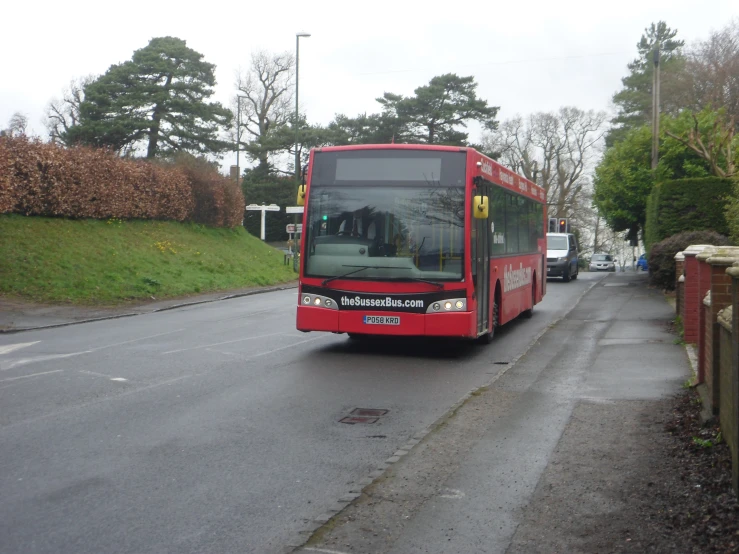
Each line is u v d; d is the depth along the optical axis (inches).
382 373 454.0
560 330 677.3
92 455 275.3
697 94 2100.1
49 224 1055.6
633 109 2459.4
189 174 1432.1
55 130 2507.4
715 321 296.7
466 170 500.7
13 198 999.0
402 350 549.0
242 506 224.1
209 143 1993.1
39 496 231.1
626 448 283.7
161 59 1919.3
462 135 2098.9
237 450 283.6
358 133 2244.1
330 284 502.9
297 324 511.2
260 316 792.3
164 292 988.6
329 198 509.7
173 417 335.0
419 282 490.9
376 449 287.3
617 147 1541.6
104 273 976.3
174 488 239.8
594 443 292.8
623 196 1487.5
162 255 1166.3
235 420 330.6
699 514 207.3
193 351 533.0
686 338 550.3
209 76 2003.0
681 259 681.0
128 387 402.0
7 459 269.6
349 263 499.8
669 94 2156.7
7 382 414.0
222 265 1254.3
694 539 192.4
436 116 2089.1
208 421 328.2
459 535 202.1
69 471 256.2
